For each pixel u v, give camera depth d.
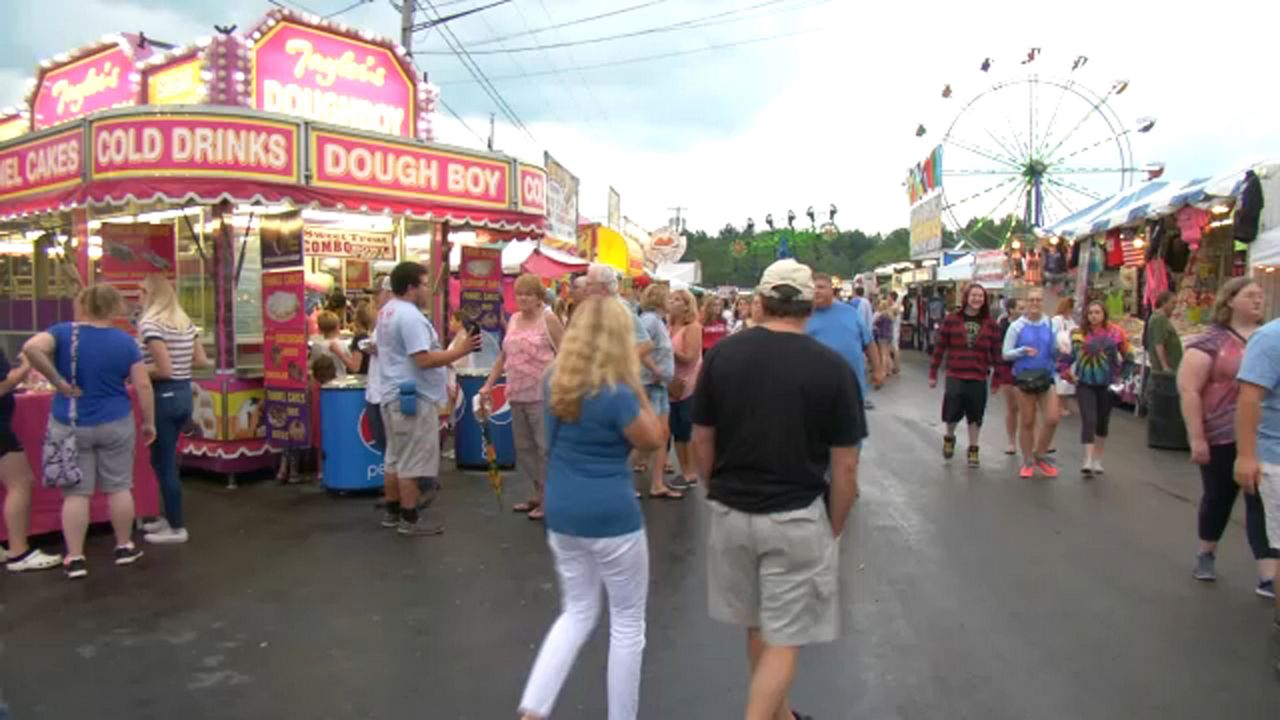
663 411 7.93
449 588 5.58
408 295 6.77
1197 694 4.12
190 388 6.73
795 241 49.31
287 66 9.23
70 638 4.76
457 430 9.33
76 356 5.69
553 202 15.54
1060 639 4.77
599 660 4.50
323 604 5.29
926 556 6.27
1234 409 5.45
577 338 3.62
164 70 9.33
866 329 7.33
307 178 8.09
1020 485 8.62
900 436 11.67
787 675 3.22
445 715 3.91
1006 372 9.92
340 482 7.97
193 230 8.78
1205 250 13.20
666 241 29.08
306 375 8.07
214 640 4.74
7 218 9.20
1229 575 5.86
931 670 4.38
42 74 10.91
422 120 10.59
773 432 3.23
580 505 3.57
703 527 7.05
